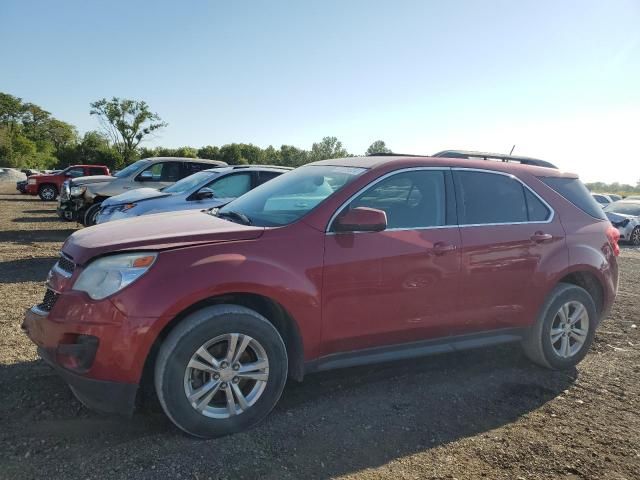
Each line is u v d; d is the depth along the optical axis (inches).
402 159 161.2
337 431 131.6
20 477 107.0
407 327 151.7
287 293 131.3
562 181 191.0
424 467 117.3
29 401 139.6
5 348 177.3
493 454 124.0
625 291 321.7
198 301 123.7
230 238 131.0
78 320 117.9
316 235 138.9
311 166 183.3
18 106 4079.7
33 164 3336.6
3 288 266.1
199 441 123.6
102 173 1119.6
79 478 107.5
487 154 193.8
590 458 123.9
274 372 132.0
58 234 519.5
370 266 143.1
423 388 161.0
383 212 137.2
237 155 3289.9
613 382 172.1
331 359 143.5
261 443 124.2
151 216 164.9
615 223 705.6
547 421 142.2
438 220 158.6
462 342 164.2
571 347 182.7
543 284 173.0
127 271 119.9
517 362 187.8
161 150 2915.8
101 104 2410.2
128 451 118.0
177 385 119.8
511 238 167.2
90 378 117.3
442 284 155.1
